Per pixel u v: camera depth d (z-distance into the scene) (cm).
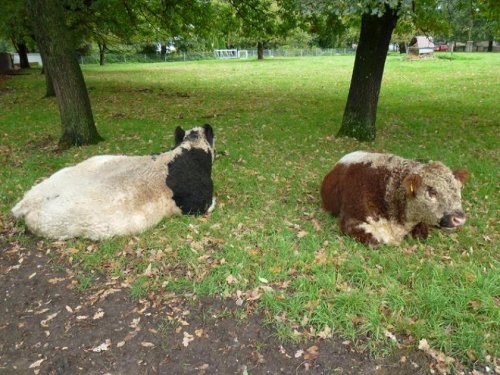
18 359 357
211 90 1981
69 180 528
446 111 1371
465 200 639
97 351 362
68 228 499
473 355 346
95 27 1948
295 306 393
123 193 509
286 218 576
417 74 2509
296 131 1093
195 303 411
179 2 1722
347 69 3005
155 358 355
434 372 336
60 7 891
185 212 567
